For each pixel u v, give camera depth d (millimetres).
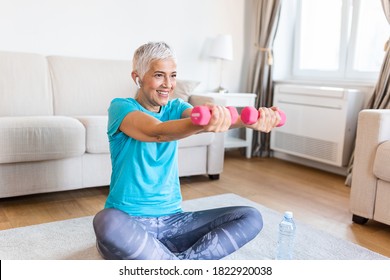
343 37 3418
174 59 1356
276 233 1986
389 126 2145
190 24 3730
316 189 2871
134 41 3479
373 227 2188
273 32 3750
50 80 2975
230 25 3963
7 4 2949
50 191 2330
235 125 1146
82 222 2059
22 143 2145
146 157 1385
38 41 3094
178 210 1536
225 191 2734
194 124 1023
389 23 2873
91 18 3268
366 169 2160
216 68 3951
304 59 3879
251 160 3787
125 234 1194
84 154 2414
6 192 2211
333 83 3455
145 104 1420
